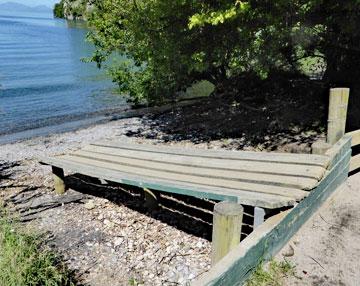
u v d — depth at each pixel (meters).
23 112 17.36
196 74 12.86
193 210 6.77
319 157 5.28
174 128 12.75
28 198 7.75
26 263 4.73
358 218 4.87
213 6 7.20
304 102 11.70
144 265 5.28
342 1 7.02
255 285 3.57
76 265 5.37
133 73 14.88
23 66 31.66
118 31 12.52
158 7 8.41
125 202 7.34
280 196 4.30
